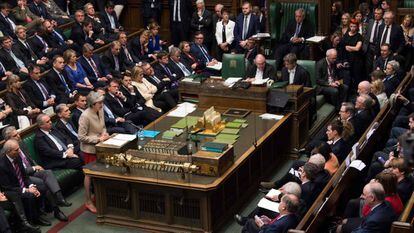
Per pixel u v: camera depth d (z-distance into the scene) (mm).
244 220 8312
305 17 13984
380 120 9602
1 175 8617
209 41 15289
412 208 6805
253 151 9227
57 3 15703
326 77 12766
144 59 14023
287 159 10820
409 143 5273
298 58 13883
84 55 12609
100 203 8844
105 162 8805
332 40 13672
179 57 12984
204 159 8344
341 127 9094
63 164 9664
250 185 9477
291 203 7020
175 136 9695
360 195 8508
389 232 6789
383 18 13695
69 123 10156
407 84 11250
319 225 7027
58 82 11727
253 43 14031
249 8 14547
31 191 8656
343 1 16547
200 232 8414
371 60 13789
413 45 13945
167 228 8562
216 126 9922
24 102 10883
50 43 13555
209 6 15812
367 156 8875
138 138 9609
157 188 8430
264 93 10562
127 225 8766
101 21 15062
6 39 12188
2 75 12086
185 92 11195
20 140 9242
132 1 16359
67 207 9422
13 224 8664
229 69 12734
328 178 7941
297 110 10617
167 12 16094
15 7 14156
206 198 8219
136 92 11656
